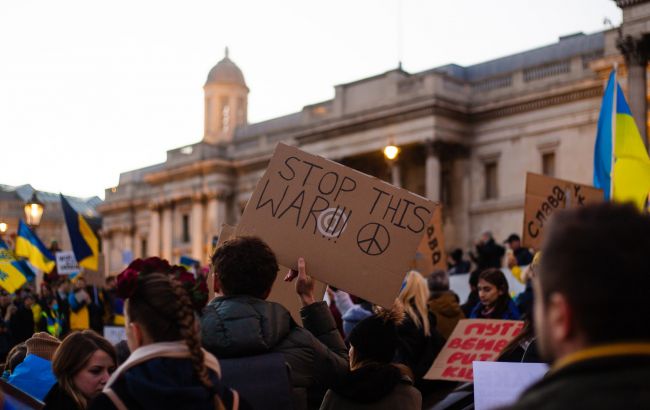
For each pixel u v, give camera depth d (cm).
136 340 418
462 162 6016
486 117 5947
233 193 8219
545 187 1591
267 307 513
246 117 9731
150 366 399
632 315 222
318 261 631
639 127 3584
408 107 5900
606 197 1659
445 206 6062
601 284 223
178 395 388
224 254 522
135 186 9744
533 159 5681
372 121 6147
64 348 586
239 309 502
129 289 414
